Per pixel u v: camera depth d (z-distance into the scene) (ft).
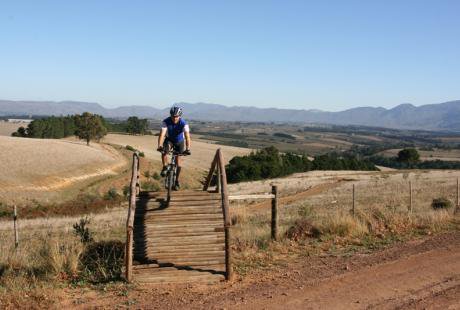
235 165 238.07
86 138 326.85
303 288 27.43
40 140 296.10
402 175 185.57
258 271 31.27
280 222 60.49
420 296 25.86
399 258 34.09
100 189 190.29
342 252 36.58
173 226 34.14
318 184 161.27
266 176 235.61
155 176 225.97
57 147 267.59
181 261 30.66
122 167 252.01
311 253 36.40
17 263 33.88
